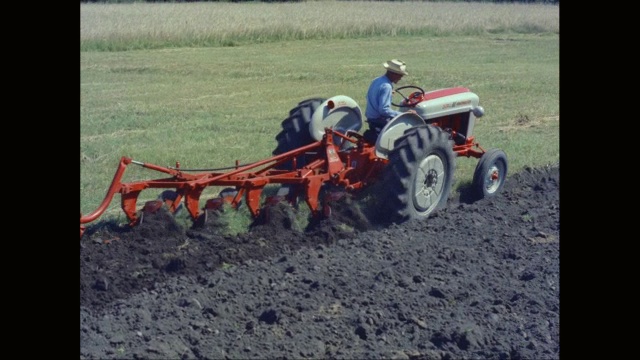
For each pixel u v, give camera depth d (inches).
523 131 542.3
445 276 272.8
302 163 352.5
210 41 1309.1
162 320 232.2
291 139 355.9
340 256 288.2
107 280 257.1
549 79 849.5
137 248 283.9
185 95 721.0
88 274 261.6
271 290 256.1
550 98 705.0
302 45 1314.0
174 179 308.3
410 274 273.0
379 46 1299.2
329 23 1475.1
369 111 343.3
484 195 373.4
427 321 237.9
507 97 714.2
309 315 238.8
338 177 327.6
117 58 1072.2
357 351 218.8
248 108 637.3
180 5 1861.5
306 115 357.7
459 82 822.5
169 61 1035.3
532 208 362.6
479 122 580.1
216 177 303.0
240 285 257.9
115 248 282.7
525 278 275.4
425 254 293.3
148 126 546.3
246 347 217.0
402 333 231.1
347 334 228.5
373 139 346.6
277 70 932.6
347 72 911.0
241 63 1015.0
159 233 293.9
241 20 1460.4
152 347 212.7
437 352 220.8
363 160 337.7
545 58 1119.6
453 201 371.6
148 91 748.6
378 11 1753.2
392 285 261.7
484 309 247.9
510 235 320.5
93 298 248.2
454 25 1557.6
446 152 344.2
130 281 260.7
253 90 758.5
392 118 336.8
